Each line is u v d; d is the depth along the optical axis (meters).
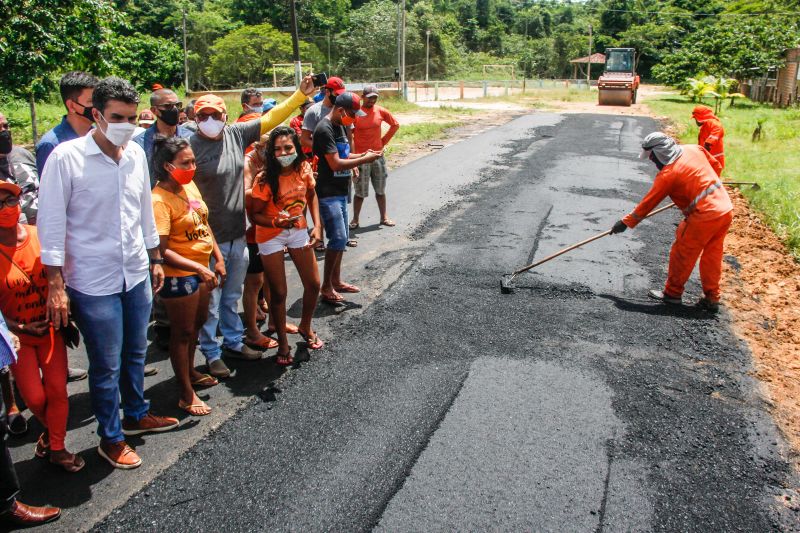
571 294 5.72
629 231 7.63
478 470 3.32
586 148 13.96
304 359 4.49
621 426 3.75
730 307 5.66
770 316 5.55
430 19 57.34
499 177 10.70
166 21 43.81
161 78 32.94
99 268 3.10
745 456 3.55
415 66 54.84
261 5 51.19
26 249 3.14
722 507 3.13
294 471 3.30
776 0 37.94
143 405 3.60
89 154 3.01
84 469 3.35
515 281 5.99
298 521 2.96
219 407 3.91
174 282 3.61
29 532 2.88
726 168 11.91
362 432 3.63
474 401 3.96
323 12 53.06
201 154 4.02
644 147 5.52
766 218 8.60
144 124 5.48
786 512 3.13
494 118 21.02
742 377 4.42
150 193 3.35
